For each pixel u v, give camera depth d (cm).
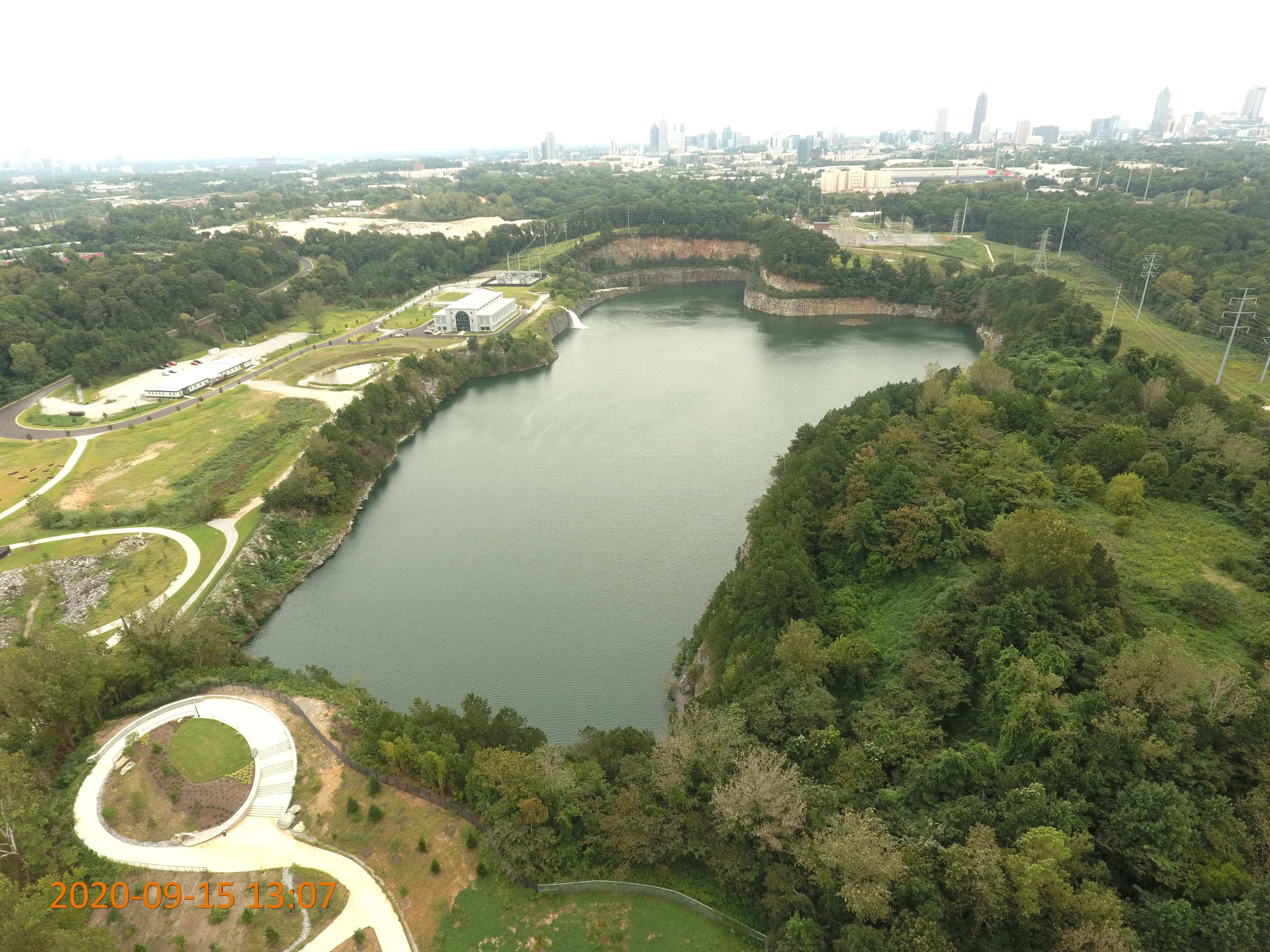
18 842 5722
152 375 19325
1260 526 8750
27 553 10994
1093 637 6550
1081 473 9794
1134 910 4300
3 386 17662
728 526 12388
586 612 10300
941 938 4184
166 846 5922
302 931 5244
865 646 7231
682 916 5194
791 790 5319
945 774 5181
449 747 6303
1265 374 15462
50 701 6875
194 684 7881
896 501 9119
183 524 11862
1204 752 5116
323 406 16850
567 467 15012
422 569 11500
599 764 6306
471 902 5394
